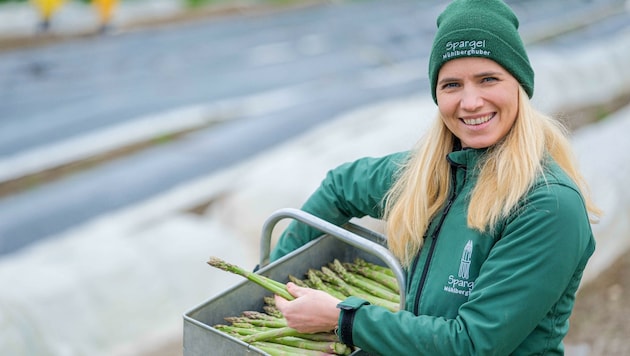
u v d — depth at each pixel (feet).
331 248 10.21
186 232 28.68
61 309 23.72
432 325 8.00
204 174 44.06
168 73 74.13
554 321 8.29
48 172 46.60
